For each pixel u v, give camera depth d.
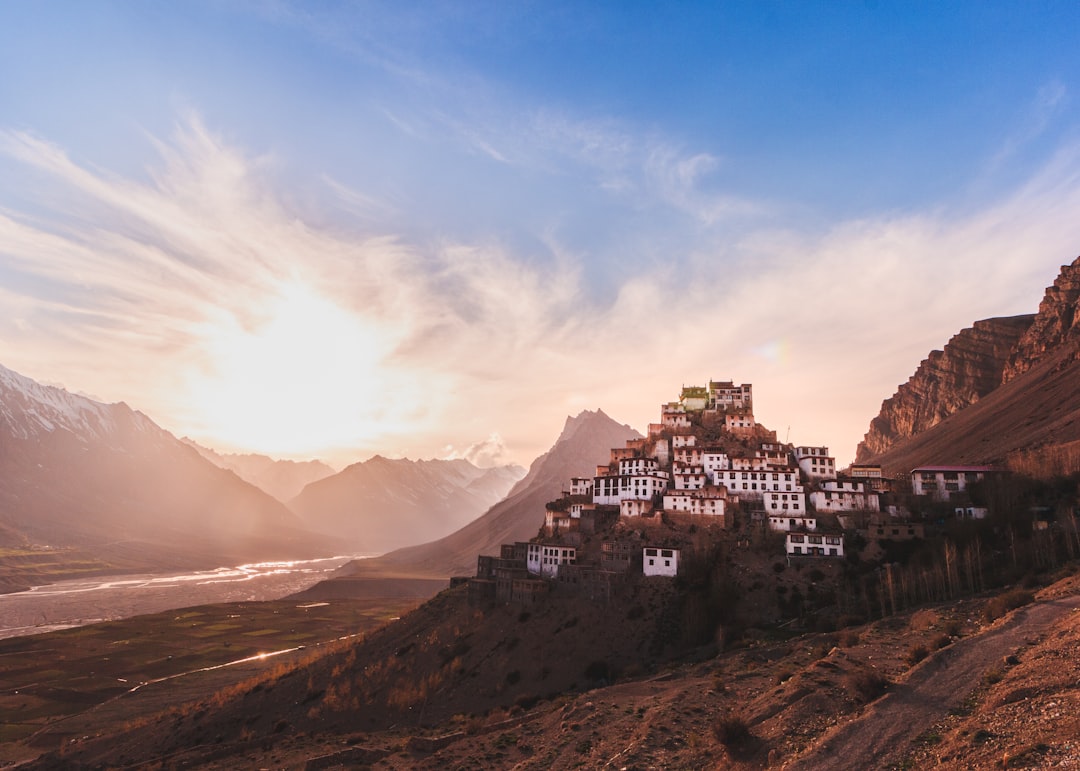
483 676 124.44
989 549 128.12
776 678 72.88
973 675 53.81
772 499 162.12
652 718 68.12
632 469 185.50
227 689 149.50
